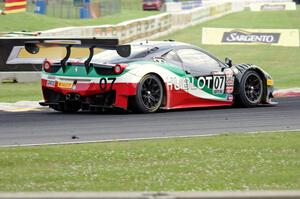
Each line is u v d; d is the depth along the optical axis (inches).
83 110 1556.3
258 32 3791.8
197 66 1572.3
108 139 1128.2
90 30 3048.7
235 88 1633.9
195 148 1026.7
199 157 964.0
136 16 5979.3
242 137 1130.7
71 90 1478.8
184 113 1504.7
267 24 5319.9
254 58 3356.3
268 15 6299.2
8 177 829.8
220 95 1606.8
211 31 3870.6
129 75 1451.8
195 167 899.4
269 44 3754.9
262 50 3624.5
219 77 1599.4
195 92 1561.3
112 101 1456.7
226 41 3823.8
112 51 1541.6
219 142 1078.4
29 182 807.1
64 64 1493.6
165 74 1504.7
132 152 989.8
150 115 1461.6
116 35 3309.5
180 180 828.0
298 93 2000.5
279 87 2196.1
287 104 1710.1
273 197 564.1
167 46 1558.8
